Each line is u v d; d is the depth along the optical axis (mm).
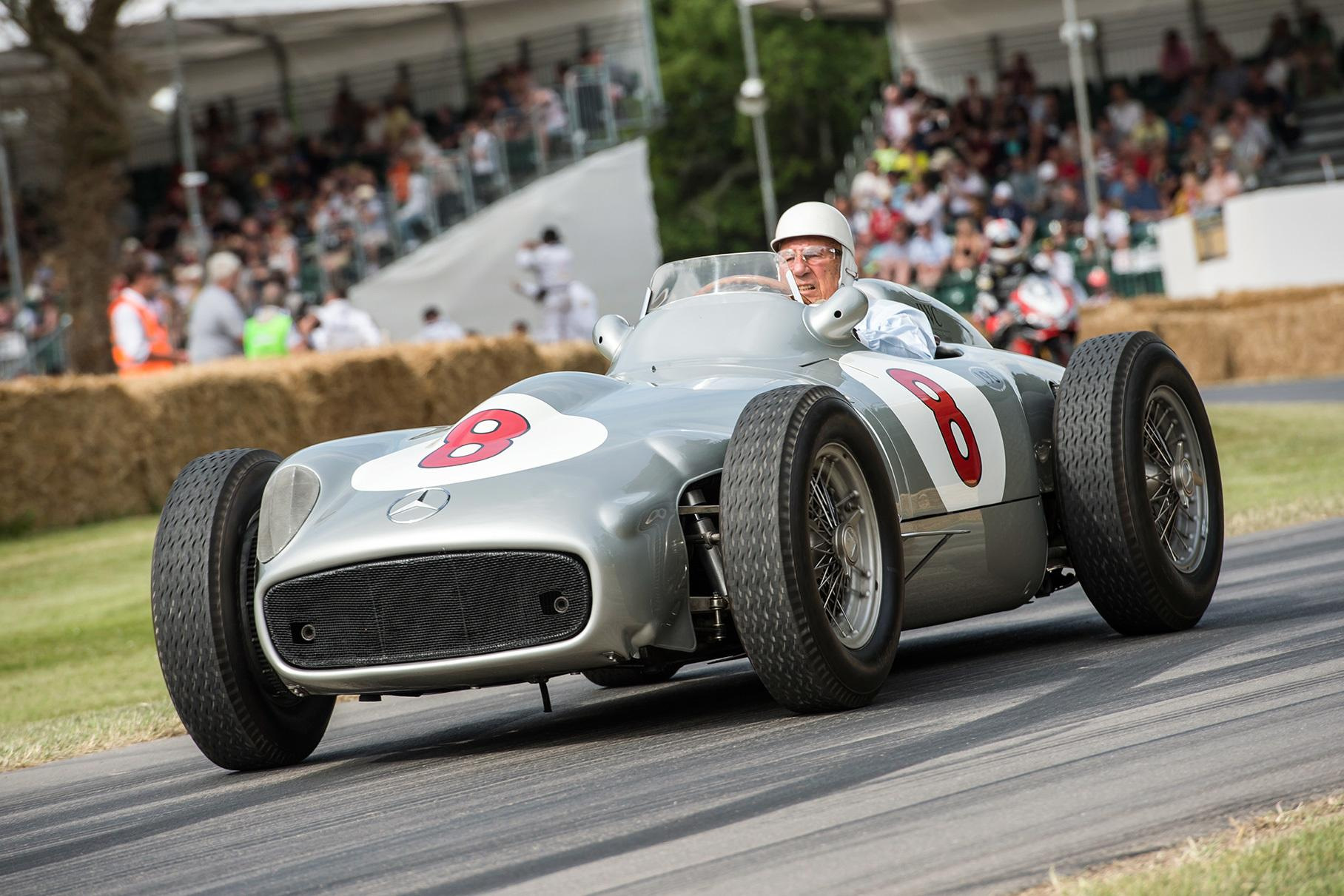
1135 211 92500
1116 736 11578
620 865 9484
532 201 82875
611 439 13945
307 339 67062
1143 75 101688
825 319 16516
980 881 8422
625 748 13555
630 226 85438
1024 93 100188
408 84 99750
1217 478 17891
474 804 11852
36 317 79375
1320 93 97688
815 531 13688
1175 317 78438
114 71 76312
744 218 193875
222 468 15016
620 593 12844
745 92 108062
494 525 12914
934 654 18234
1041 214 92625
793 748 12430
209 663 14281
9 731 20125
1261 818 9016
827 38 196875
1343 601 17766
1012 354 19250
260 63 100875
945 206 92000
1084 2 102750
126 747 17953
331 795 13125
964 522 15984
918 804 10195
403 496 13648
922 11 105625
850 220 96562
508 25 96625
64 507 47781
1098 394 16844
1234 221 84875
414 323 81562
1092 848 8812
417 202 82562
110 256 75812
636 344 17047
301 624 13555
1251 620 17172
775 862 9180
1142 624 17016
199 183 84562
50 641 30438
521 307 83062
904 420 15656
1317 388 66812
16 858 12000
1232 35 101750
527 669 13047
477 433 14422
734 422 14484
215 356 56000
